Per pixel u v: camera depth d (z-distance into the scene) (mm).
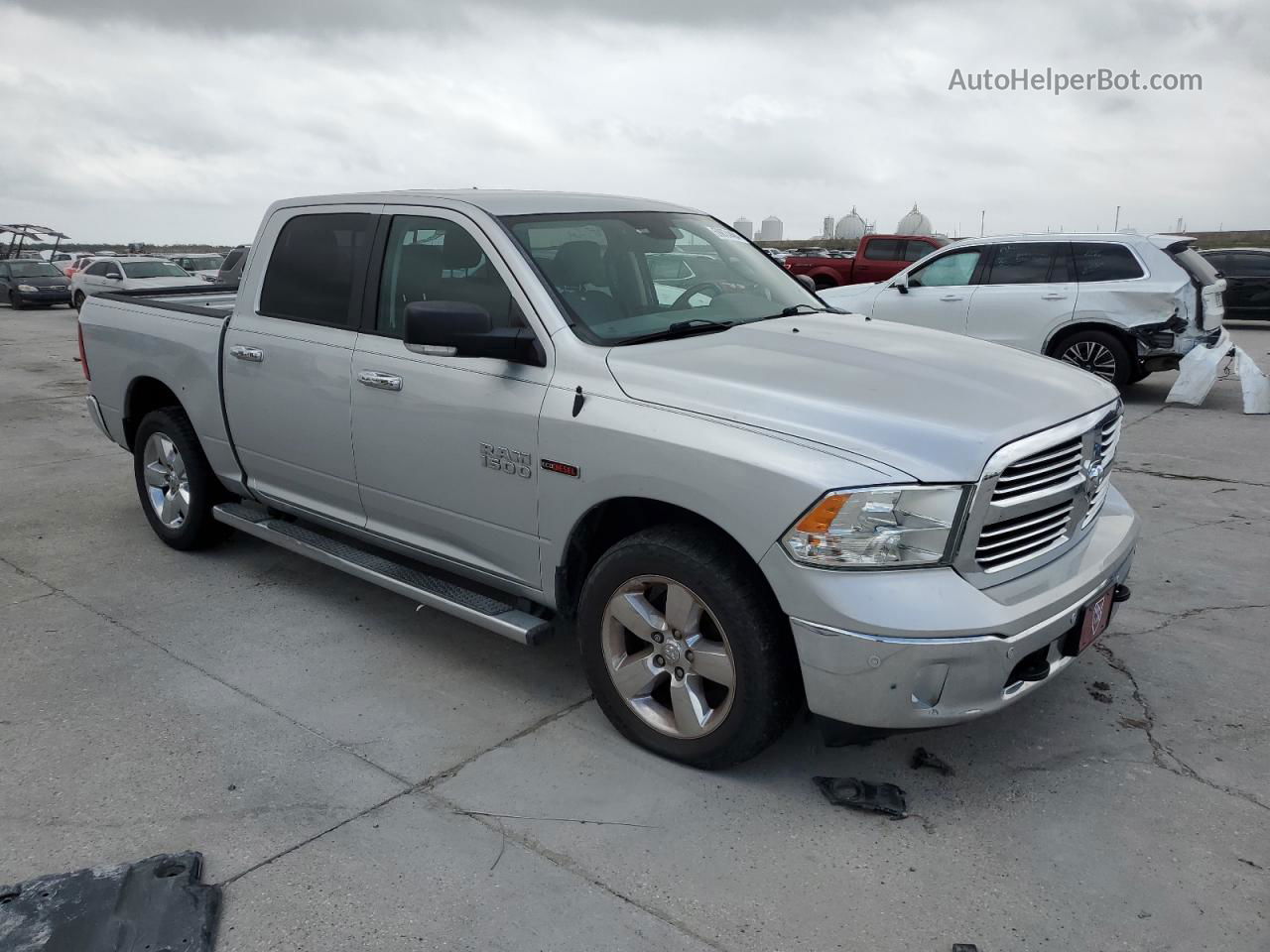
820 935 2543
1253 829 2977
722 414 3047
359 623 4555
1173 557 5340
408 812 3078
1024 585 2996
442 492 3828
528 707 3762
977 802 3119
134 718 3670
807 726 3594
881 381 3199
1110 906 2643
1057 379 3467
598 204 4270
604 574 3342
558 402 3385
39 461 7812
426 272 3939
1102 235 10164
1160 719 3623
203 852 2885
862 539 2777
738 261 4512
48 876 2764
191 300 5867
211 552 5508
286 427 4457
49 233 33031
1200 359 9750
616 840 2934
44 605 4758
